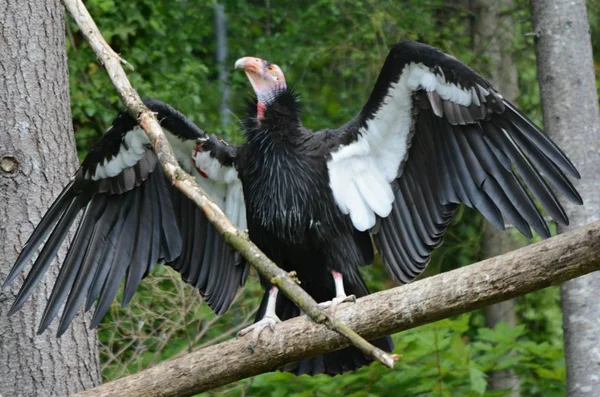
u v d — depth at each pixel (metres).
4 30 11.34
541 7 14.45
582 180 14.00
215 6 23.30
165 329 15.54
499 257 8.43
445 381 14.80
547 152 10.38
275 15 23.70
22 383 10.91
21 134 11.22
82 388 11.17
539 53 14.52
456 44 22.69
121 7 20.95
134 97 9.36
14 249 11.04
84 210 11.18
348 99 23.17
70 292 10.91
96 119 20.50
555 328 21.41
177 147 11.78
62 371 11.07
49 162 11.31
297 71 23.34
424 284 8.71
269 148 11.35
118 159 11.30
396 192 11.41
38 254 10.93
